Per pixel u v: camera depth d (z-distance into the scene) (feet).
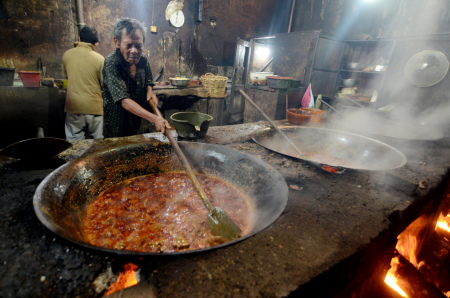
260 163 5.55
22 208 3.62
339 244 3.30
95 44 10.87
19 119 11.20
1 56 12.53
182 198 4.98
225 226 3.78
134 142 6.73
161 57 18.81
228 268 2.76
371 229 3.71
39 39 13.37
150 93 8.97
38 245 2.92
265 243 3.21
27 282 2.43
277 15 25.68
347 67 19.54
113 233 3.78
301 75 18.92
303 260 2.95
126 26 6.75
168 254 2.77
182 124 6.79
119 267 2.71
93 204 4.61
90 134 11.47
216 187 5.59
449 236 9.70
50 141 5.07
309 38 17.90
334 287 3.14
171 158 6.24
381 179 5.55
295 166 6.03
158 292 2.43
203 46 20.90
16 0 12.34
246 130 8.68
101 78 10.75
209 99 17.99
